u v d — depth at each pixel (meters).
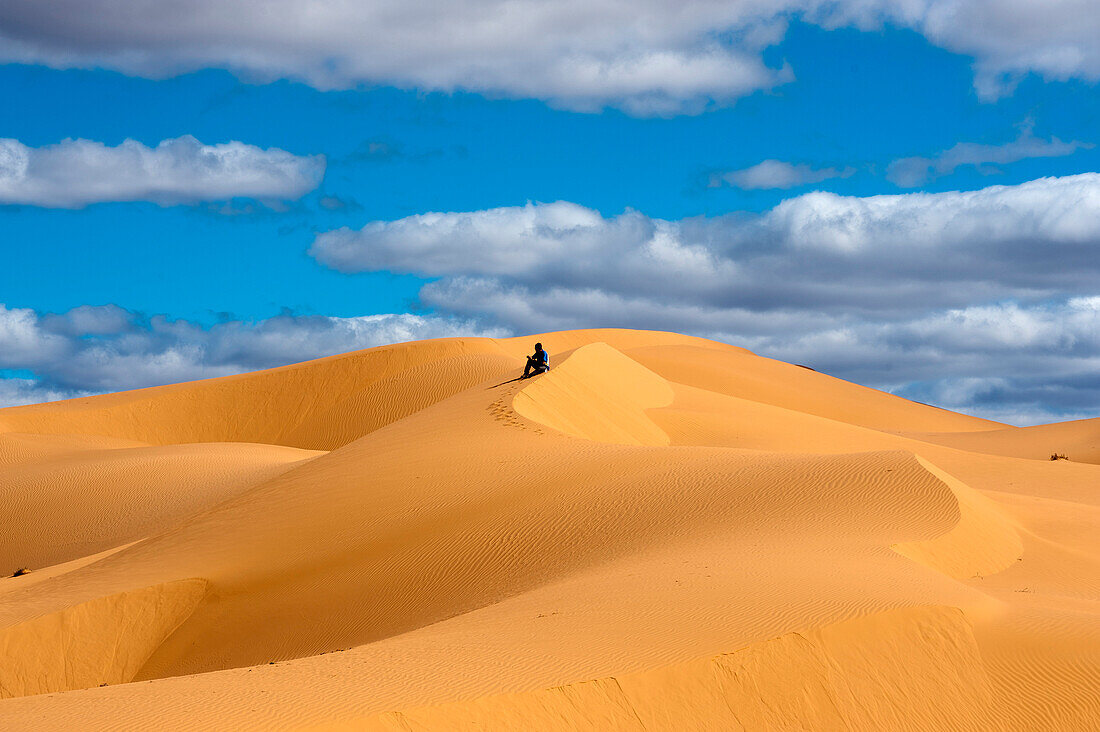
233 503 69.44
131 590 56.31
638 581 40.50
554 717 28.03
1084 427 143.62
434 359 165.12
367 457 70.69
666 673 30.59
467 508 60.06
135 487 104.75
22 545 97.00
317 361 169.25
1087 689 34.12
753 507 53.56
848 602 35.97
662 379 141.00
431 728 26.20
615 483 60.09
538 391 85.81
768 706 31.20
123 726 25.16
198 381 173.12
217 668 51.75
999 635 36.41
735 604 36.22
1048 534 59.34
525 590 47.28
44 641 53.66
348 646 48.84
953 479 59.38
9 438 130.50
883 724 32.06
